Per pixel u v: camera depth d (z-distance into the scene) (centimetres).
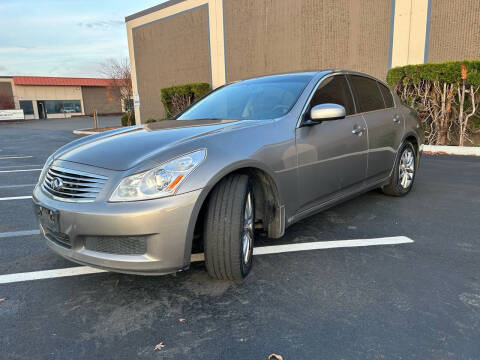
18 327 209
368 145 368
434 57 1005
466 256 288
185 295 239
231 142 242
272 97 324
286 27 1321
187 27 1727
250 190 252
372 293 235
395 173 433
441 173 607
